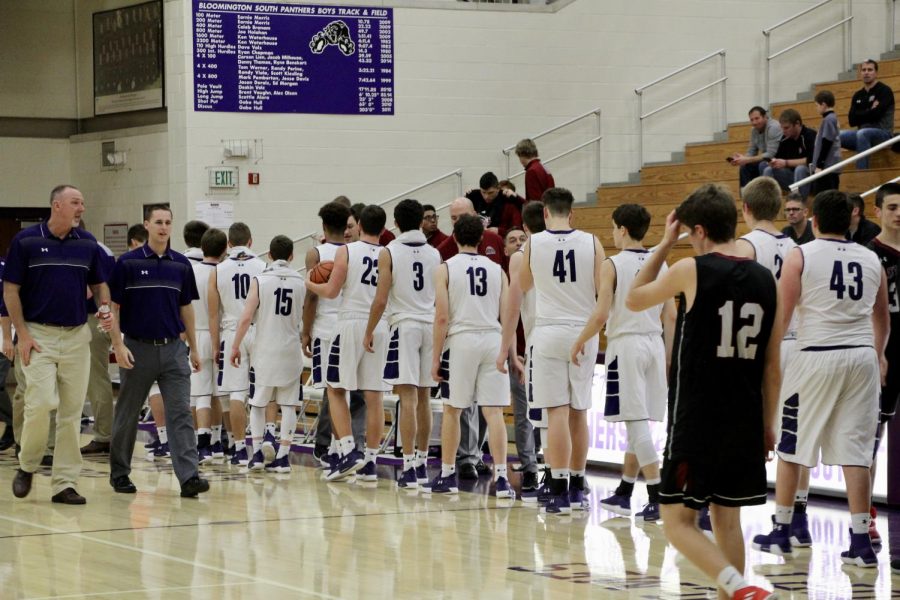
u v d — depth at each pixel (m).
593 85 16.95
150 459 11.70
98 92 19.41
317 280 9.84
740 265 5.05
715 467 4.98
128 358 8.98
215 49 16.03
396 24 16.48
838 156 13.10
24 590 6.04
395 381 9.55
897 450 8.73
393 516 8.37
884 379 7.32
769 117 16.02
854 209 8.37
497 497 9.18
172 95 16.14
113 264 9.30
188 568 6.60
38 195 19.80
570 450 8.64
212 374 11.41
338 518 8.27
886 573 6.58
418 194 16.61
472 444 10.41
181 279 9.16
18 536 7.56
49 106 19.78
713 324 5.00
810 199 13.05
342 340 9.80
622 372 8.04
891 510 8.68
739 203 14.63
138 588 6.09
